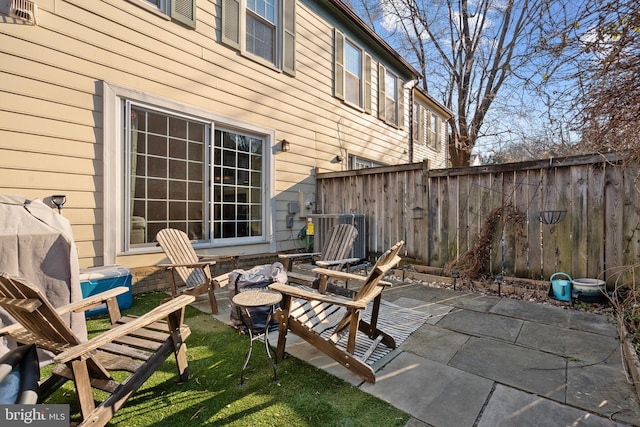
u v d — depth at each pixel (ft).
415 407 5.86
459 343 8.51
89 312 10.51
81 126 11.34
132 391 5.50
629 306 9.53
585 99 8.25
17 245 7.30
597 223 11.69
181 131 14.35
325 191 20.75
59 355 4.48
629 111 7.67
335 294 12.17
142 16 12.80
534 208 13.03
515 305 11.58
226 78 15.85
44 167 10.58
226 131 16.29
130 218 12.74
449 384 6.59
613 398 6.02
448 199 15.28
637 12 6.76
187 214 14.65
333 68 22.65
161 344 6.46
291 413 5.76
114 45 12.06
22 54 10.13
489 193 14.11
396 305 11.75
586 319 10.03
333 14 22.57
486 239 13.94
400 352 8.02
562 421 5.41
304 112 20.38
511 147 34.60
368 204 18.51
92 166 11.62
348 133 24.23
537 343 8.42
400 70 30.83
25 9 9.98
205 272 11.12
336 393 6.36
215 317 10.87
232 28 16.01
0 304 4.87
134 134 12.84
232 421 5.57
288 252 19.38
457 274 14.43
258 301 7.30
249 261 17.25
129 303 11.51
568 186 12.28
